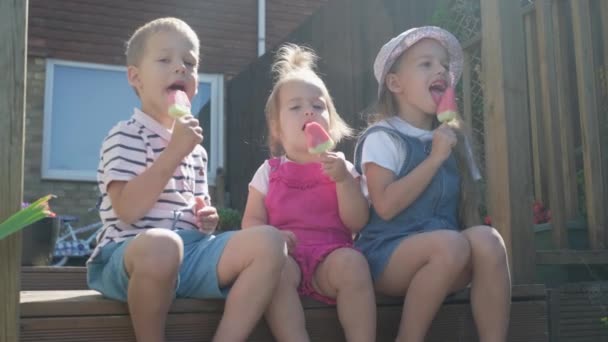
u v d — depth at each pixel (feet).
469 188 8.52
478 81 13.51
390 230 8.04
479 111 13.47
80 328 6.15
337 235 8.06
